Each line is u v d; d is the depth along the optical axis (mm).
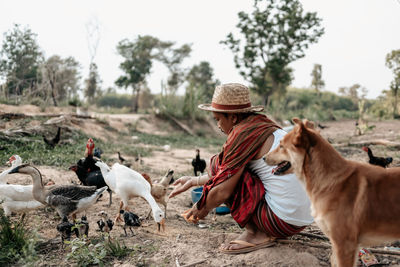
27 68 25828
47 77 23203
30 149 10406
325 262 3660
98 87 39656
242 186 3699
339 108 72125
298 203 3463
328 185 2881
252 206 3660
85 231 4395
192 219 3758
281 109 39656
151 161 11969
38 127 12609
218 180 3551
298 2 41344
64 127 13883
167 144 18109
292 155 3020
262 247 3846
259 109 3721
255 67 43219
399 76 47219
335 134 25594
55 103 21297
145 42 53000
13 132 11242
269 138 3518
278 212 3523
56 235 4625
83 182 6562
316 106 52031
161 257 3918
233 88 3625
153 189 5598
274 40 42438
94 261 3762
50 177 7527
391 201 2713
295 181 3441
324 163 2912
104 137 16734
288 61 42844
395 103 47500
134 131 21031
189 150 16453
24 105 18500
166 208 6199
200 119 27062
